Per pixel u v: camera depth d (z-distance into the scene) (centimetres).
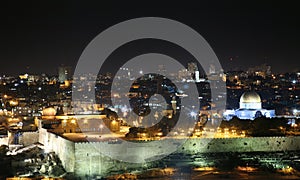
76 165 18762
